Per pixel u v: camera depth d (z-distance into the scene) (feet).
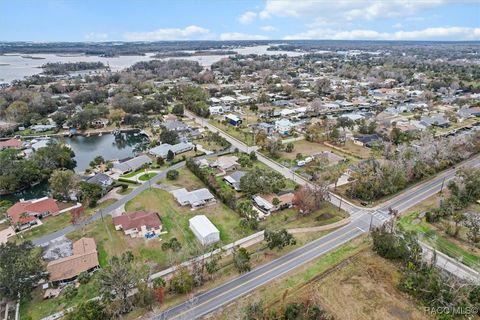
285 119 478.59
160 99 611.06
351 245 208.54
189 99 608.19
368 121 468.34
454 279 168.96
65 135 472.44
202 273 180.04
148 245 211.61
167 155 359.05
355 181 274.98
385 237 196.03
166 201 268.00
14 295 161.99
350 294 168.96
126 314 157.89
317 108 540.11
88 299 167.43
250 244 211.61
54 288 175.73
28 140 441.27
